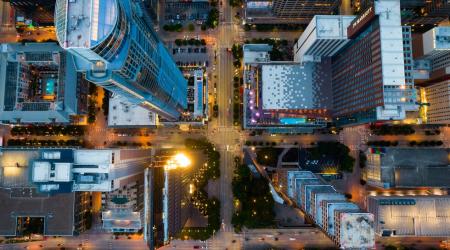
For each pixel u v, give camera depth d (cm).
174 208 14112
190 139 19525
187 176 17850
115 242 19825
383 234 17838
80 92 19012
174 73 15888
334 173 19800
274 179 19912
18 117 18325
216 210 19150
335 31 15788
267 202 19025
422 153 18712
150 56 11744
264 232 19775
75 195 18175
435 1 17838
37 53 18275
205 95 19225
